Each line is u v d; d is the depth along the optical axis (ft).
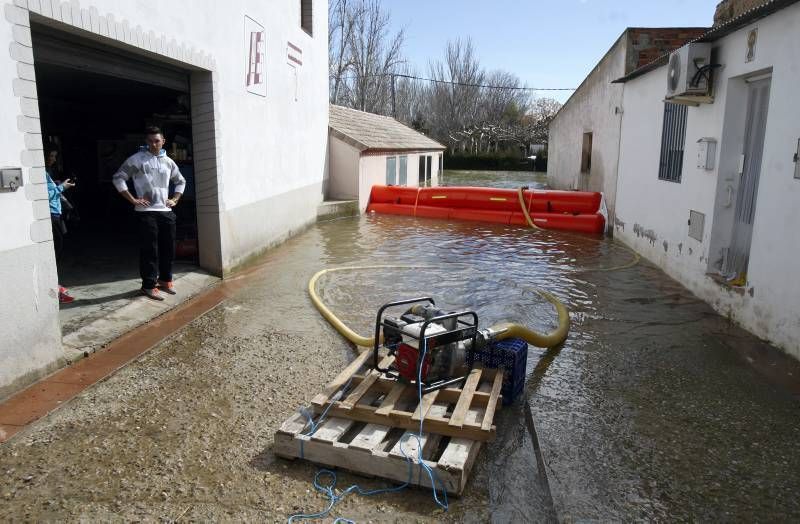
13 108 14.98
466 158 142.61
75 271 26.73
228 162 29.07
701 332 21.24
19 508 10.89
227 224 29.14
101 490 11.50
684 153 27.99
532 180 106.11
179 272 27.27
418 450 12.21
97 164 44.19
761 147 21.44
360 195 56.49
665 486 11.95
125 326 20.36
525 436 14.11
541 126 172.55
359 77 130.62
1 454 12.64
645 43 40.27
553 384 16.94
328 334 21.01
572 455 13.09
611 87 45.60
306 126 46.09
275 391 16.19
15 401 14.98
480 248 38.86
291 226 41.96
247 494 11.53
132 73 22.30
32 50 15.83
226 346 19.54
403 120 165.37
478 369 15.48
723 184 23.77
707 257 24.77
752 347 19.31
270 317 22.85
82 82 30.96
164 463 12.50
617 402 15.75
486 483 12.17
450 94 171.73
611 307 24.53
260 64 33.81
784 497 11.57
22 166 15.30
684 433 14.07
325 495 11.59
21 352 15.53
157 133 22.44
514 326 18.06
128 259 29.53
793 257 17.75
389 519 10.92
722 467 12.64
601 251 37.96
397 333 14.90
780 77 18.66
